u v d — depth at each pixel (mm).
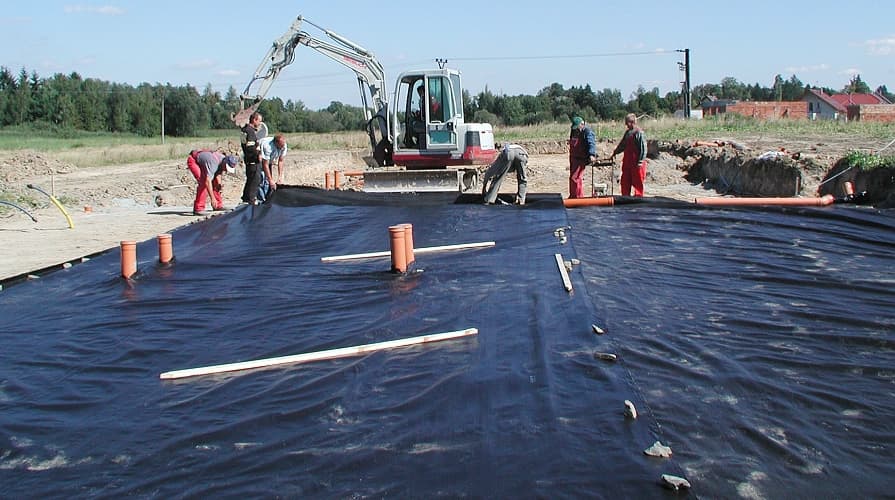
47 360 6230
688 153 25953
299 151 39625
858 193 14922
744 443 4301
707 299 7316
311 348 6199
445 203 14531
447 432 4484
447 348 5957
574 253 9336
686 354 5715
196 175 16531
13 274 10375
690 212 12797
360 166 34812
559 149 36125
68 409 5184
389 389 5195
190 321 7191
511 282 7945
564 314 6676
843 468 4039
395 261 8625
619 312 6887
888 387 5098
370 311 7203
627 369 5344
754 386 5086
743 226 11492
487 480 3904
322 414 4859
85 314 7590
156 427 4816
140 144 50344
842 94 89938
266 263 9680
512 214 12789
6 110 78875
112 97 82188
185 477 4145
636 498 3676
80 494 4020
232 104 91125
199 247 10945
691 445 4277
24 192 19641
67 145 49375
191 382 5582
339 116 88938
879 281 7895
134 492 4012
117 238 13398
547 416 4602
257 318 7184
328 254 10148
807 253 9469
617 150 14789
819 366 5465
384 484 3938
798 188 16469
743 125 36875
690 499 3652
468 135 17000
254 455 4352
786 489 3826
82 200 19094
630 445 4199
